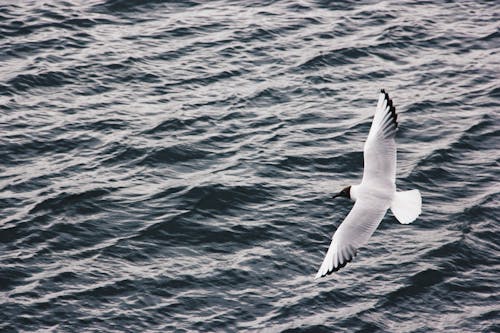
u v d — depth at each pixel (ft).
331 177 91.30
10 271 77.15
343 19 122.62
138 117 100.27
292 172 91.71
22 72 106.73
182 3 125.18
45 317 72.33
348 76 109.70
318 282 77.30
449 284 77.46
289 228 83.51
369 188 45.21
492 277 78.59
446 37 119.44
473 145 97.09
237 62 111.45
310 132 98.37
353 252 43.27
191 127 98.58
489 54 116.06
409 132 99.30
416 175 91.56
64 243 81.15
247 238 82.33
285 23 120.78
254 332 71.61
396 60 113.80
